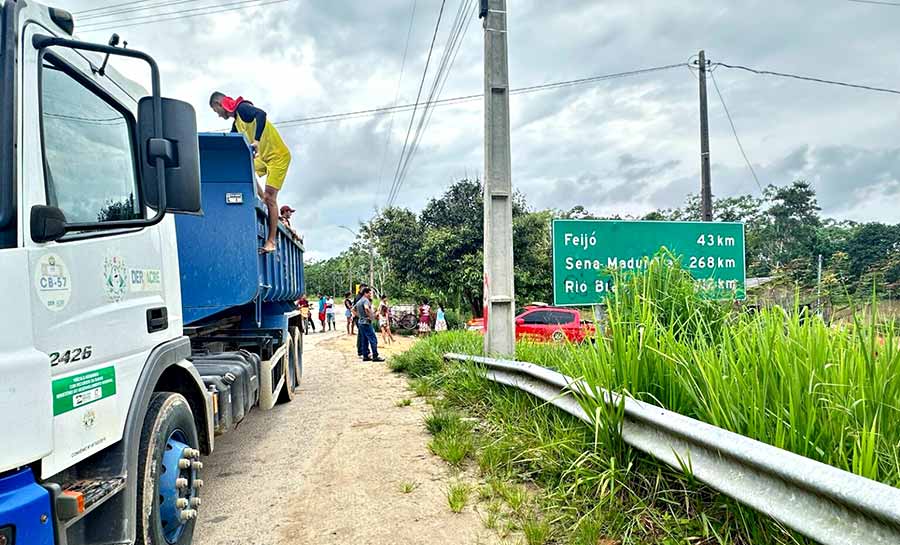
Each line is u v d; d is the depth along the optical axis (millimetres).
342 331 33469
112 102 3363
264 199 7645
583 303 11234
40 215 2432
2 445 2162
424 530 4113
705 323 5375
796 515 2623
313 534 4188
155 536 3301
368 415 8133
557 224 11195
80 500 2479
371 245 40844
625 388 4211
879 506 2199
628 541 3463
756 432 3273
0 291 2236
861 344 3461
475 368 8125
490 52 10211
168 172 2998
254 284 6340
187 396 4316
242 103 7738
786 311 4309
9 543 2156
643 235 11602
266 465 5953
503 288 9938
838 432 3053
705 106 20891
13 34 2477
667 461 3609
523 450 5098
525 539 3855
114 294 3119
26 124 2492
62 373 2570
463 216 30828
